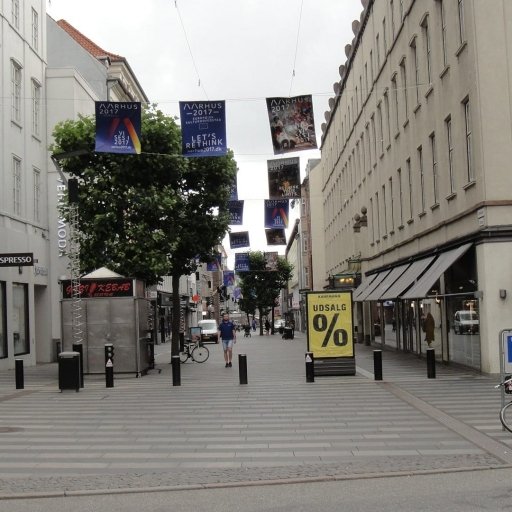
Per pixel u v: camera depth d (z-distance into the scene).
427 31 26.17
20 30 30.53
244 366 19.59
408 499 7.27
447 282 23.62
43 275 32.72
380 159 36.31
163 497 7.71
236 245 47.88
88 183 26.50
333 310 21.42
